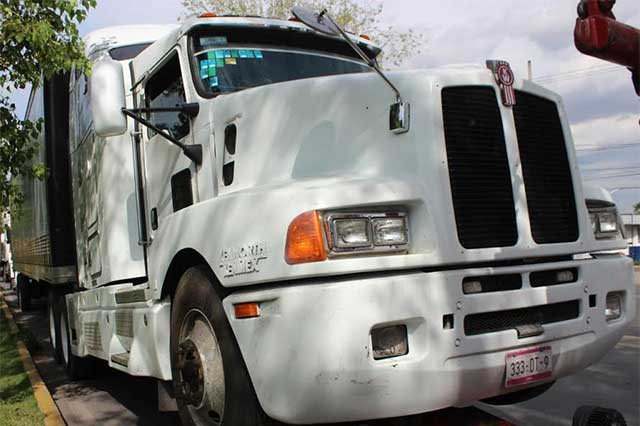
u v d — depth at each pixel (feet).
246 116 13.33
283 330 9.89
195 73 15.15
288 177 12.25
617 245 13.33
